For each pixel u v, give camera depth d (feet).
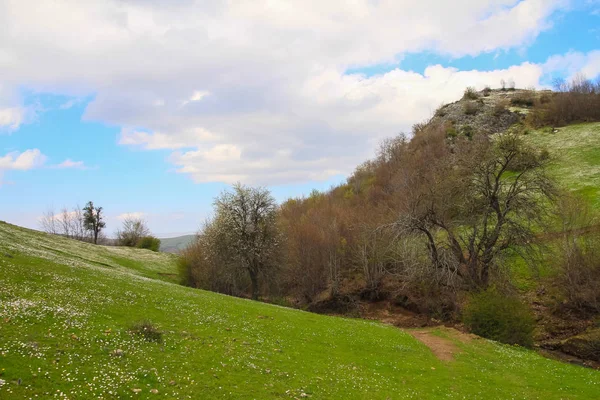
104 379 51.21
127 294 105.40
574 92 422.41
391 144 426.92
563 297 165.68
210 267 250.98
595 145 312.50
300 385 66.33
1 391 42.27
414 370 89.61
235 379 62.69
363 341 110.22
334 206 321.73
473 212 184.24
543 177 168.86
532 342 135.85
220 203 246.06
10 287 82.12
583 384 89.56
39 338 58.59
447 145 380.58
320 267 253.85
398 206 252.42
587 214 195.52
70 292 90.53
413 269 190.39
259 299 247.50
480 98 494.18
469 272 172.65
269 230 246.27
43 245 187.11
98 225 431.02
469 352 113.19
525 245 165.99
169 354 66.85
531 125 401.49
